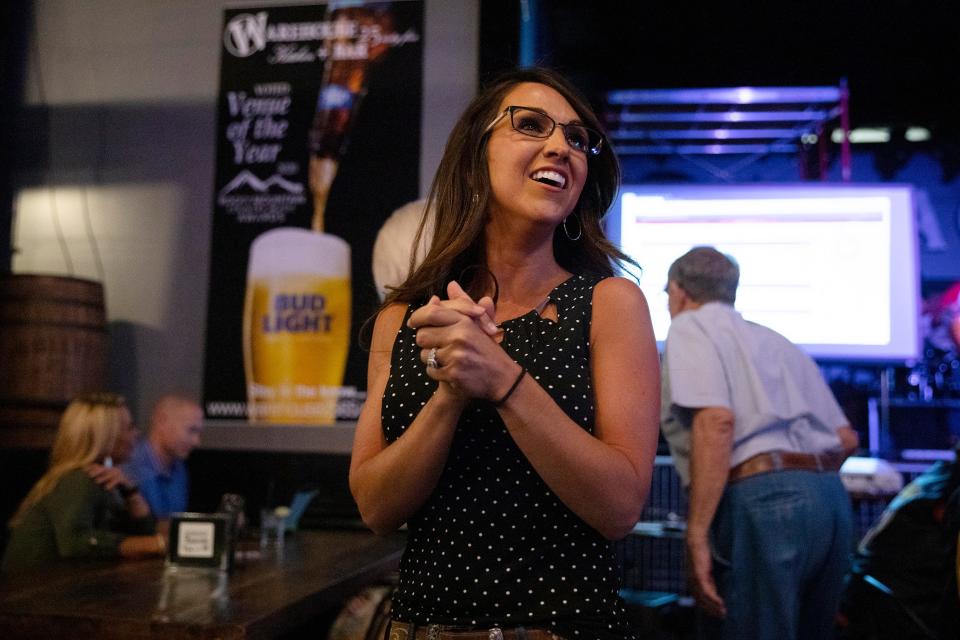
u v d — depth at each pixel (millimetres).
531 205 1134
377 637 2422
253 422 3986
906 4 5617
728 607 2324
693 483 2363
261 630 1836
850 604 3133
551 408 968
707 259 2592
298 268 4035
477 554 1021
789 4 5684
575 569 1018
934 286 5891
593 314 1118
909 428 5367
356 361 3951
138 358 4117
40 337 3695
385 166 4023
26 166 4309
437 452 1003
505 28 3957
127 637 1804
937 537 2957
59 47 4340
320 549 2986
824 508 2346
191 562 2459
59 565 2590
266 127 4141
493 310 990
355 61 4098
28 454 3701
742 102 5543
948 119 5926
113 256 4195
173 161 4195
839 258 4891
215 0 4238
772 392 2404
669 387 2443
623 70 5957
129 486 3164
